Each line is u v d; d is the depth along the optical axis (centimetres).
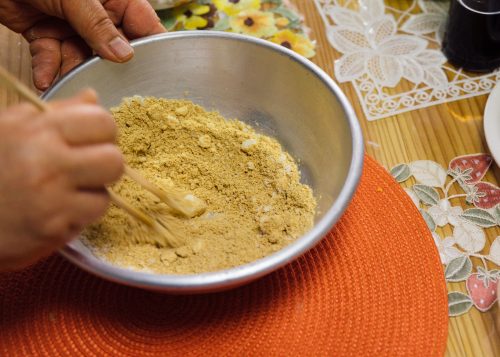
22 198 32
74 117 32
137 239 43
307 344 40
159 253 43
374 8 62
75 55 51
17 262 35
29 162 31
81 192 33
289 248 36
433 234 47
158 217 44
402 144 52
